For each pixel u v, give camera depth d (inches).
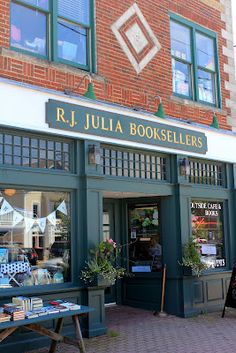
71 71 316.5
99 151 317.4
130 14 364.2
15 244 280.8
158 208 386.3
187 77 417.7
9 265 276.4
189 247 365.1
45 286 287.3
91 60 335.3
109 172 333.4
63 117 298.8
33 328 236.2
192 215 395.5
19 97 278.2
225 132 422.3
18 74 287.4
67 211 307.4
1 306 254.2
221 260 416.2
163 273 371.6
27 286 281.1
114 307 390.3
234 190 430.9
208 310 383.9
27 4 305.0
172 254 372.5
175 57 403.9
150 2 382.6
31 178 284.4
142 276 386.0
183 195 377.7
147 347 273.7
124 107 339.0
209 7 444.1
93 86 328.2
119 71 349.1
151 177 365.1
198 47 431.5
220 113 435.5
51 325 281.1
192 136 390.3
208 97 435.2
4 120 269.6
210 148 407.5
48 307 244.2
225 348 271.9
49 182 293.3
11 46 292.7
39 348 274.1
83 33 337.4
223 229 424.5
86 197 308.8
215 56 445.7
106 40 344.2
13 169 276.1
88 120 313.6
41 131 287.9
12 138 281.0
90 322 297.4
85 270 302.8
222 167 431.2
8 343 261.6
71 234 305.1
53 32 314.2
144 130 350.0
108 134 324.5
